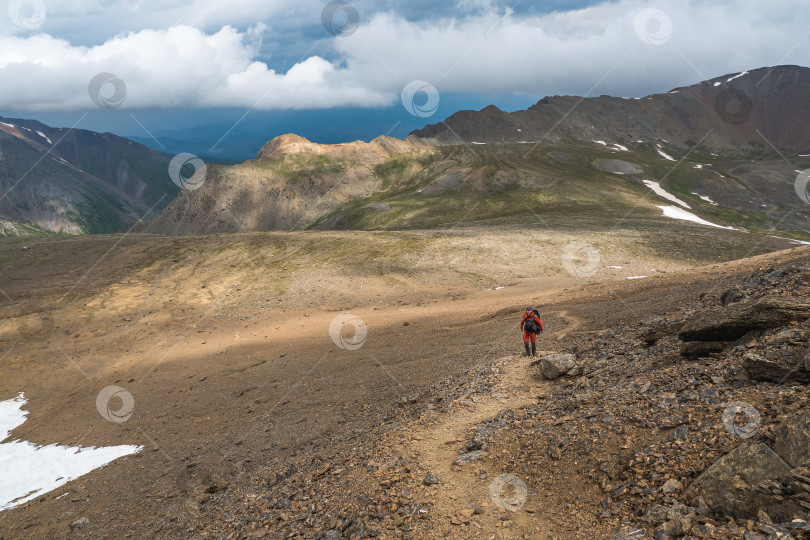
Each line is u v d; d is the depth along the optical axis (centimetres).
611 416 806
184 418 2698
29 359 4678
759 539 441
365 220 16462
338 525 757
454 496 735
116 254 8794
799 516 443
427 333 3550
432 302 5372
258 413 2420
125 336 5166
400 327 4025
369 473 916
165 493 1642
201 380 3462
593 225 9938
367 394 2194
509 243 7831
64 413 3322
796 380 661
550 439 823
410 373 2367
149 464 2106
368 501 792
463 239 8275
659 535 507
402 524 691
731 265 3419
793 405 586
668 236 8112
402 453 963
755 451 533
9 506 2044
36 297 6600
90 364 4412
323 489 945
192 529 1115
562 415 920
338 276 6831
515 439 880
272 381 3031
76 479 2172
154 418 2814
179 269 7800
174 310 5962
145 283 7125
